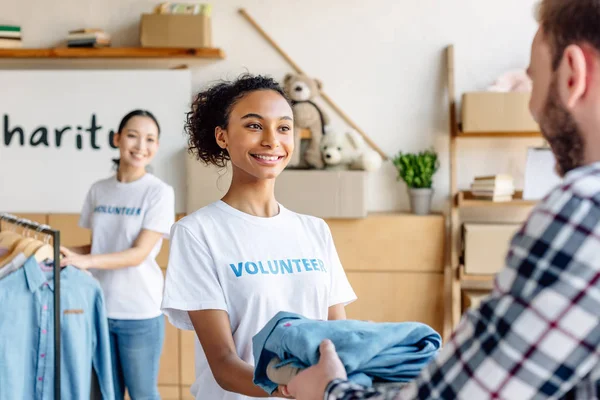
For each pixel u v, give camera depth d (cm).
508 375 68
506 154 361
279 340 104
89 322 238
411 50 363
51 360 220
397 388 93
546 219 69
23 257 221
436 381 74
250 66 370
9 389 212
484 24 359
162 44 350
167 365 364
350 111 366
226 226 147
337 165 346
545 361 67
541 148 332
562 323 66
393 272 349
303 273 148
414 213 353
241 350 142
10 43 364
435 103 363
